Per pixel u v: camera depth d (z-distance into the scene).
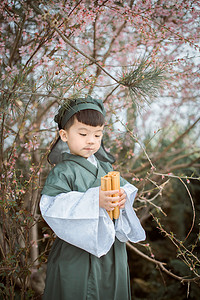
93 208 1.15
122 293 1.31
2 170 1.54
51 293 1.25
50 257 1.32
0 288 1.62
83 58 1.72
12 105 1.27
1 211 1.58
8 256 1.46
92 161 1.36
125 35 2.10
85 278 1.21
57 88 1.27
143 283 2.26
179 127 2.88
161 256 2.24
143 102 1.43
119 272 1.30
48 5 1.35
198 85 2.02
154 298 2.12
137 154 2.64
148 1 1.59
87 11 1.44
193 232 1.99
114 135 2.02
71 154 1.35
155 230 2.31
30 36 1.75
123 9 1.55
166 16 1.84
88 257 1.23
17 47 1.78
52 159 1.48
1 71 1.71
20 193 1.61
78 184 1.24
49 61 1.45
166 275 2.20
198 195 2.03
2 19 1.70
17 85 1.29
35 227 2.00
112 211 1.23
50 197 1.22
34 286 2.00
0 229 1.70
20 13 1.66
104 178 1.16
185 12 1.74
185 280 1.73
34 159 2.07
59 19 1.50
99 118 1.25
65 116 1.29
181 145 2.98
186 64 1.83
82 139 1.27
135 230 1.36
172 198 2.25
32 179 1.57
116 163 2.11
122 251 1.35
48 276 1.28
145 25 1.59
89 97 1.31
